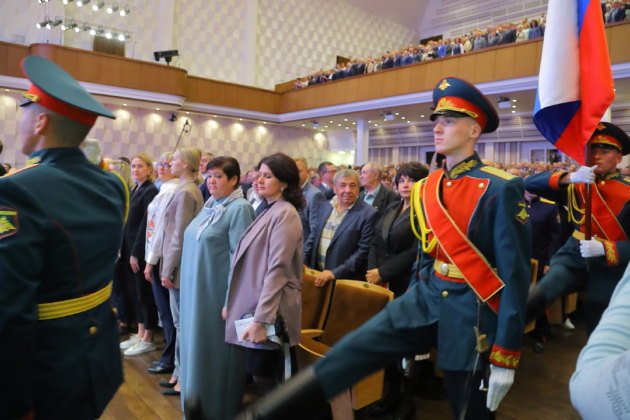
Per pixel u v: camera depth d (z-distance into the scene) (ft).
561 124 6.86
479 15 56.75
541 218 12.57
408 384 8.11
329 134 52.37
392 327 4.55
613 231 7.42
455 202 4.82
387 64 36.19
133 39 42.09
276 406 3.71
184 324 7.86
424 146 45.96
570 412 8.64
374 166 12.27
